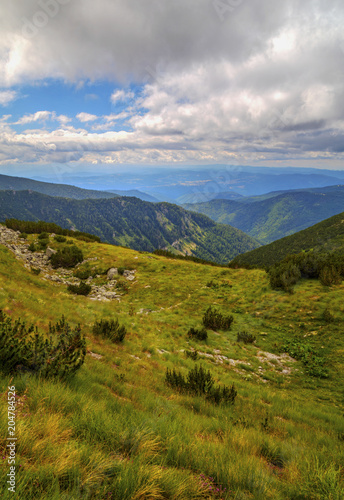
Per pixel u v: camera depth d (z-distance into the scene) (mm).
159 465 3039
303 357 14289
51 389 4180
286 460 4707
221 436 5258
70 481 2314
